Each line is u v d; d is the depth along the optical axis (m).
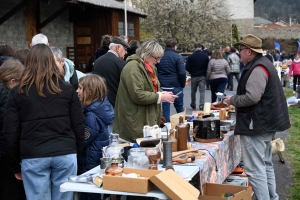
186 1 30.61
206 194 3.73
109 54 5.70
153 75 4.42
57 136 3.38
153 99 4.16
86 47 15.25
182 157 3.57
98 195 4.00
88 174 3.28
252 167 4.18
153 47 4.28
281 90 4.21
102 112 3.95
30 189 3.38
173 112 11.13
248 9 50.44
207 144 4.20
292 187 5.49
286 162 6.69
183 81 8.02
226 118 5.28
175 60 7.88
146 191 2.88
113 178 2.94
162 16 30.27
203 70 10.82
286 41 56.19
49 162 3.34
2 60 4.85
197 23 30.42
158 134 3.90
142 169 3.15
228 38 33.38
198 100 13.84
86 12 15.10
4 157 3.94
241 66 20.30
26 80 3.36
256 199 4.23
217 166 4.07
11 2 11.66
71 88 3.49
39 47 3.42
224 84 10.60
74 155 3.46
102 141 3.99
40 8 13.03
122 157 3.44
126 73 4.20
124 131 4.28
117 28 15.80
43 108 3.34
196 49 10.86
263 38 56.97
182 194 2.80
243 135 4.15
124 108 4.25
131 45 7.25
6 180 3.99
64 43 14.65
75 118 3.49
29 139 3.33
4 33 11.45
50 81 3.37
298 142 8.04
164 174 2.92
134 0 30.44
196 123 4.36
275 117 4.07
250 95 3.96
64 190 3.03
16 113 3.35
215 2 32.72
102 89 3.99
